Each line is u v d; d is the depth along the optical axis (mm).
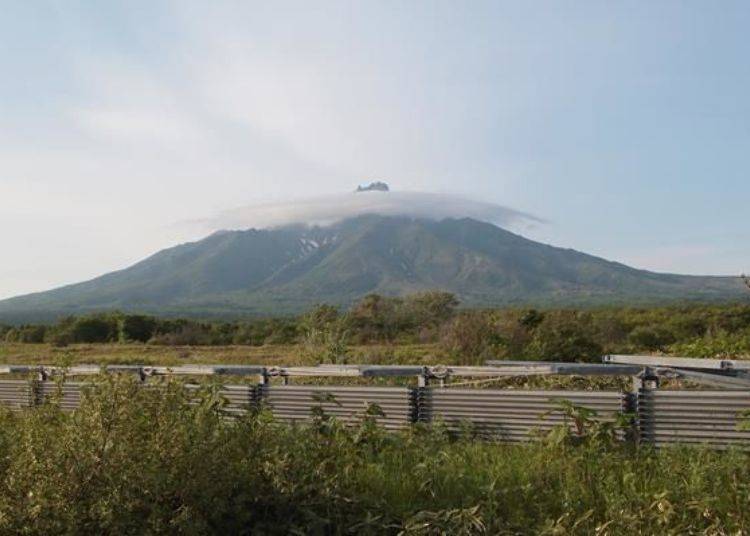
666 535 4723
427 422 7688
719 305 35562
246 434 5512
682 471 5676
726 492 5148
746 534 4602
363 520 5086
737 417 6352
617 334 24891
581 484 5547
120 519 4348
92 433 4512
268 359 25422
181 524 4387
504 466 6117
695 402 6539
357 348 24047
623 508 5023
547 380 10133
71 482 4398
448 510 5117
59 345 44719
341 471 5707
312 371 8875
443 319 41188
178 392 5133
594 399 6973
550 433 6434
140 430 4695
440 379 8555
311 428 6719
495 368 8148
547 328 18000
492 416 7387
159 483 4438
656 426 6648
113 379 4812
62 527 4297
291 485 5199
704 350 15125
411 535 4820
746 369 8430
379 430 7008
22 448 4773
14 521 4301
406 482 5805
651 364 9328
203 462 4723
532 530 4891
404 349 22547
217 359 25891
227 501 4898
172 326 50531
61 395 5332
